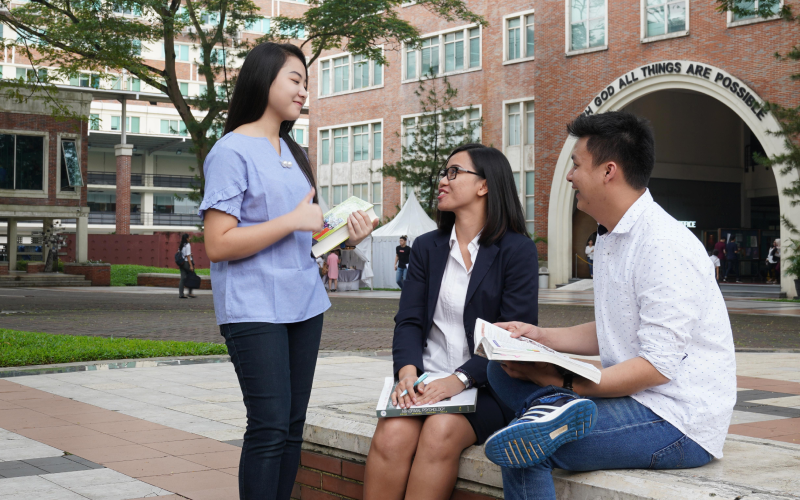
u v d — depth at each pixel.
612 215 2.45
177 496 3.64
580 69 29.86
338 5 22.28
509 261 2.88
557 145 30.69
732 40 25.34
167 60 21.08
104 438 4.89
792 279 23.34
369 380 7.35
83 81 51.03
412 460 2.59
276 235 2.43
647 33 27.89
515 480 2.24
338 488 2.93
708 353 2.35
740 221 35.81
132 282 33.22
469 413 2.55
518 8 33.78
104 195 59.91
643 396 2.35
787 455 2.51
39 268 32.88
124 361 8.83
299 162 2.74
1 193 30.95
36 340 10.08
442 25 36.84
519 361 2.32
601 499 2.19
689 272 2.28
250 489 2.46
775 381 7.46
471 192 2.92
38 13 19.39
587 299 23.33
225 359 9.07
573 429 2.12
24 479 3.90
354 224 2.68
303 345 2.66
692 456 2.32
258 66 2.59
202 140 22.38
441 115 33.25
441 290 2.96
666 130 33.66
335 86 42.16
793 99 23.84
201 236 28.88
